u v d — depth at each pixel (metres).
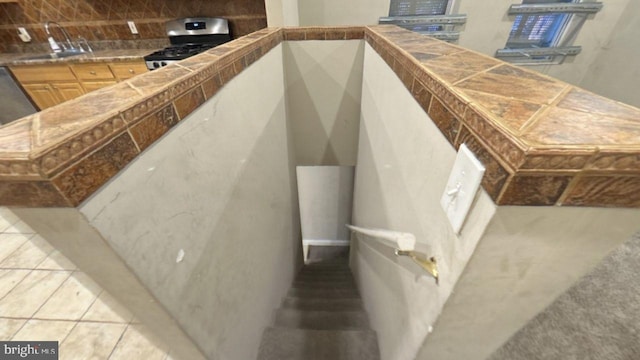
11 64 2.55
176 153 0.62
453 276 0.51
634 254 1.50
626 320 1.23
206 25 2.65
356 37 1.80
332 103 2.11
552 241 0.40
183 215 0.66
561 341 1.19
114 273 0.49
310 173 3.24
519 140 0.31
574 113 0.38
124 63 2.55
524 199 0.35
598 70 2.73
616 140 0.31
